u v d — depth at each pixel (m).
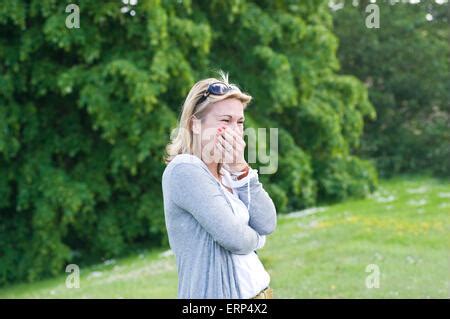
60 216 7.59
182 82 7.37
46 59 7.36
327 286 5.41
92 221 7.63
